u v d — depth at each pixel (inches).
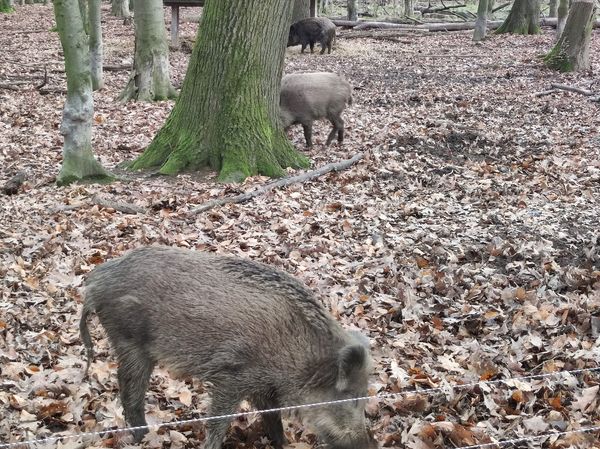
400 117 306.0
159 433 98.2
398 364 113.8
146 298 88.5
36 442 93.0
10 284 145.0
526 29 659.4
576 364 113.1
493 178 214.5
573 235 165.5
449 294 137.9
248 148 224.5
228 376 85.5
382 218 181.2
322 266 152.6
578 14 425.7
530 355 115.6
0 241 167.8
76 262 155.6
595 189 201.6
